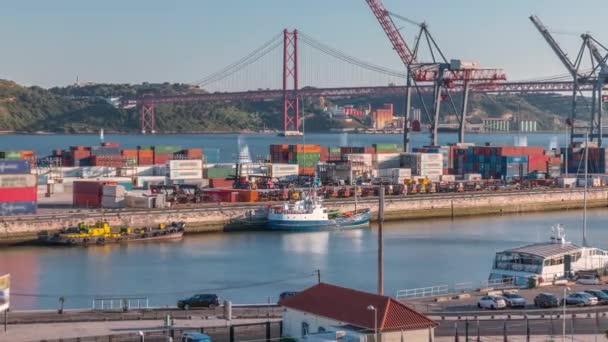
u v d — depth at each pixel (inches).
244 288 6215.6
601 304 4857.3
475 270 6904.5
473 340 4040.4
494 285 5428.2
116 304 5649.6
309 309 3946.9
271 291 6112.2
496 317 4515.3
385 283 6358.3
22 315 4665.4
